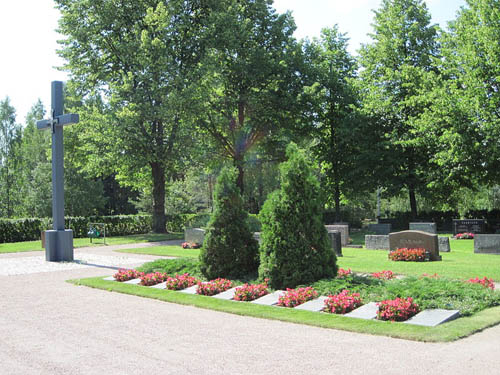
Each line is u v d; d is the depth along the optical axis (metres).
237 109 40.28
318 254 10.96
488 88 29.48
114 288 12.23
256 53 36.38
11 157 62.56
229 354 6.49
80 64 34.16
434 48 37.91
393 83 37.97
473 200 45.78
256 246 12.94
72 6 33.31
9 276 15.42
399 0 38.94
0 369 6.08
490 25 29.16
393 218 42.19
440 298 8.90
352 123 38.38
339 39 42.94
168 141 34.22
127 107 31.62
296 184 11.21
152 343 7.13
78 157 43.03
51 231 20.14
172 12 33.28
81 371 5.93
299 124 40.50
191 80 32.84
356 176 39.31
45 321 8.77
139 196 62.75
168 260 14.93
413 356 6.15
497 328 7.45
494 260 16.92
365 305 8.91
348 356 6.24
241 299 10.20
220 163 41.66
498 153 28.47
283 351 6.56
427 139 33.28
